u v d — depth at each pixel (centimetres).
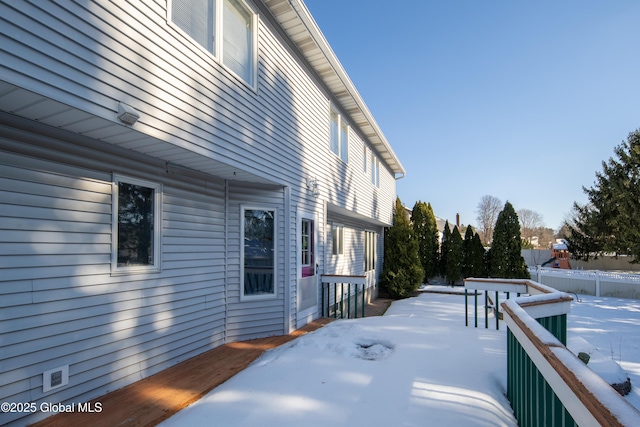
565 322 329
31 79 222
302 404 283
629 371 490
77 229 304
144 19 308
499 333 491
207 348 462
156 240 388
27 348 264
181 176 430
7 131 259
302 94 641
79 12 254
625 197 1418
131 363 349
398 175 1537
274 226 566
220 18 413
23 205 266
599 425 108
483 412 267
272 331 545
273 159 532
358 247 1153
